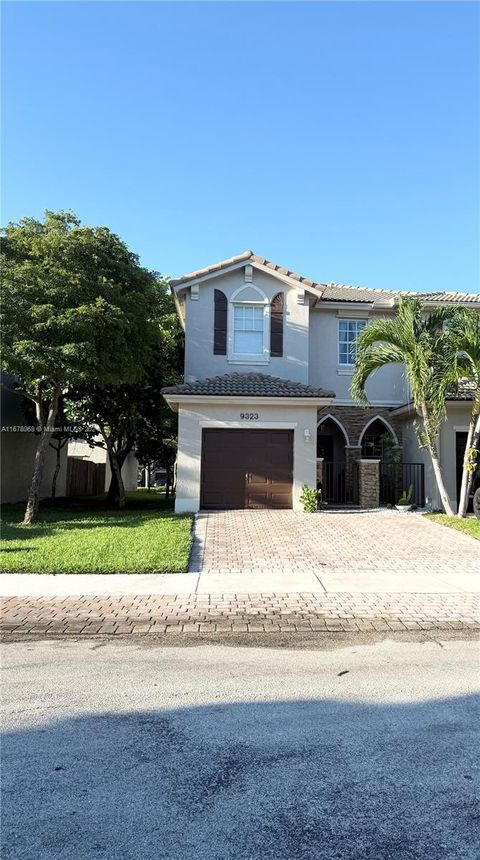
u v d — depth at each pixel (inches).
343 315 854.5
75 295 562.9
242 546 467.5
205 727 167.3
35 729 165.8
